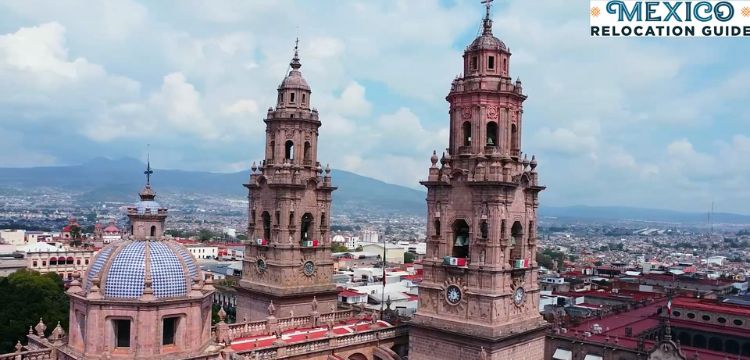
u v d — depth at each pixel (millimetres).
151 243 61562
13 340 119438
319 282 100875
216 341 64688
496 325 74500
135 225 62844
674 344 90562
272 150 101125
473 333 75125
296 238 97875
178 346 58906
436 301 80438
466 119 80750
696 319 122812
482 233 76688
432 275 81438
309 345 77875
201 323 61062
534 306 82375
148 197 65062
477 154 78812
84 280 60344
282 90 100938
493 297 74312
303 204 99312
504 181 75500
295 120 99250
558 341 103312
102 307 56719
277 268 96438
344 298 169000
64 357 60125
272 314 87875
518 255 81062
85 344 57594
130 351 56750
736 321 117875
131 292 57250
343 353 81750
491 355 73875
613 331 108875
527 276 81625
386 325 91688
